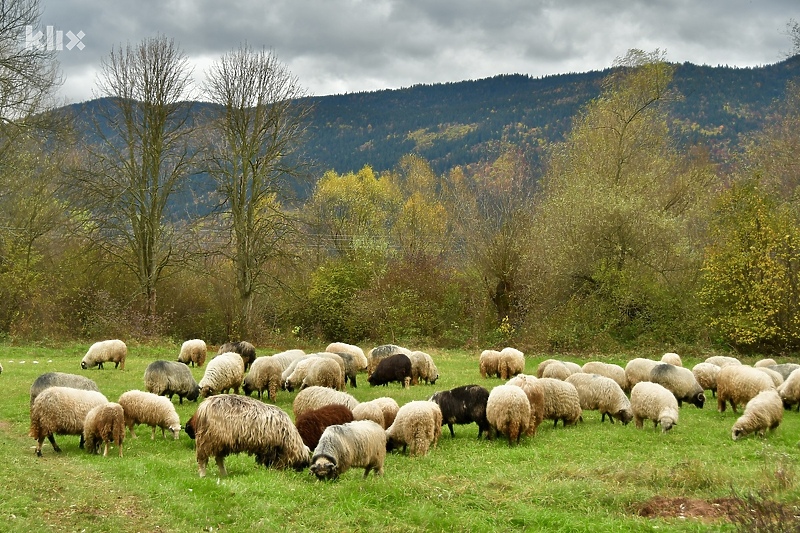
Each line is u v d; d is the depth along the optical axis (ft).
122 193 137.39
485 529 34.88
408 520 36.58
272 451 46.19
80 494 38.01
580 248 141.59
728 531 33.06
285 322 176.45
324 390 59.16
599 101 164.66
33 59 108.88
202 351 107.65
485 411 60.13
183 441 57.72
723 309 134.31
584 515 37.11
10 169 129.70
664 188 163.32
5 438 56.85
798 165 155.63
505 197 159.94
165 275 155.02
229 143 148.77
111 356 99.91
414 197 226.17
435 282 169.89
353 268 180.04
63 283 145.28
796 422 66.64
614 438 59.36
